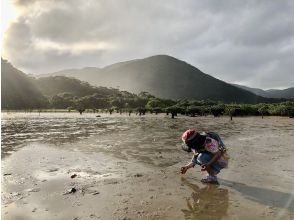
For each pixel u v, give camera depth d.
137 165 9.69
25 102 182.38
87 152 12.23
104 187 7.22
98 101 179.88
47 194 6.66
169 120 44.75
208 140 7.77
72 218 5.32
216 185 7.39
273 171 8.83
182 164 9.85
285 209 5.80
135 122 37.53
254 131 23.41
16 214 5.50
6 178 7.98
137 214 5.51
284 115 73.81
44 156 11.28
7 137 18.06
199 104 136.00
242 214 5.54
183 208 5.83
